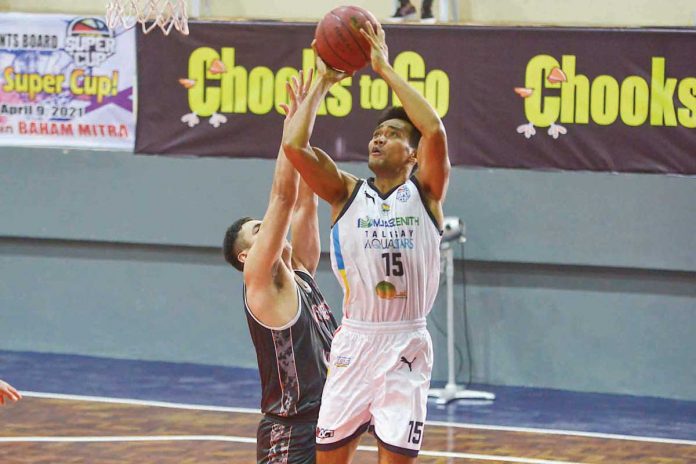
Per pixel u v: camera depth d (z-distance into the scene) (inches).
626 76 615.2
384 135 305.1
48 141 689.0
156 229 733.9
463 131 634.8
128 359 749.9
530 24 624.4
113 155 735.7
